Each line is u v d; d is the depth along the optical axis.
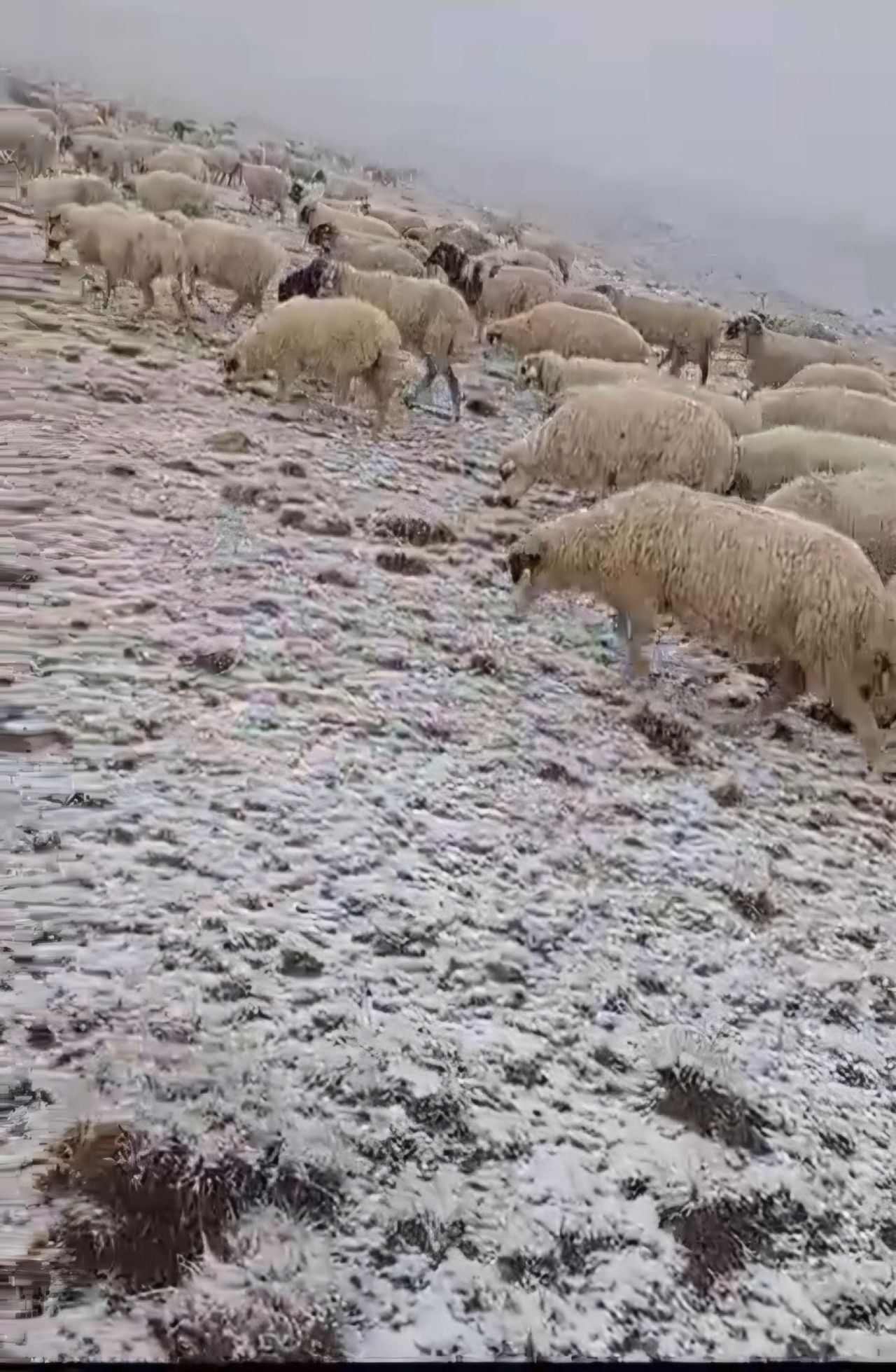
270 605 6.28
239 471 8.12
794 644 6.05
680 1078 3.84
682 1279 3.24
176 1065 3.40
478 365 13.30
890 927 4.95
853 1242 3.50
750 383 15.66
